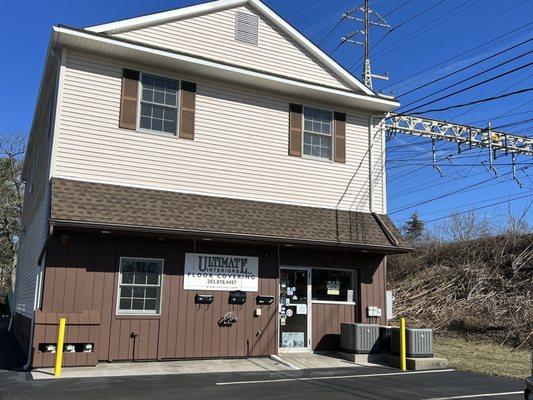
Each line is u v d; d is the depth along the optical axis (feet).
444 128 95.55
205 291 42.09
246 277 43.88
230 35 48.57
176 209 41.32
